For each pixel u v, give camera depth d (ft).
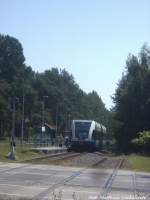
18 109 488.44
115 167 130.52
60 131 599.98
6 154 156.76
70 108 644.69
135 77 302.86
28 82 552.82
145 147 243.81
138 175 106.01
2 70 540.93
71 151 255.29
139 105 297.12
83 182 83.82
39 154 198.39
